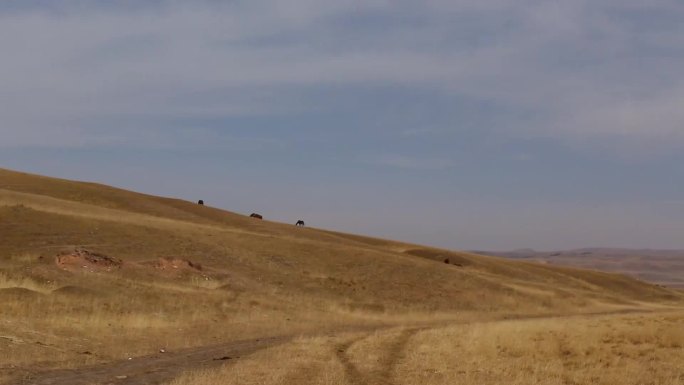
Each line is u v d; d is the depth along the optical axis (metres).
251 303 41.69
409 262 69.69
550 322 41.53
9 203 62.94
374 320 45.25
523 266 106.69
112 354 22.11
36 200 69.25
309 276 58.72
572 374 19.89
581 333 31.55
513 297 66.19
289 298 48.25
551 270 109.88
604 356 24.30
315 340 28.14
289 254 64.38
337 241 93.38
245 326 34.28
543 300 68.25
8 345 20.19
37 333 22.67
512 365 21.42
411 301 57.62
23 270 36.75
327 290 55.75
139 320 29.56
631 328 33.72
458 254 102.38
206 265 54.66
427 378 18.42
